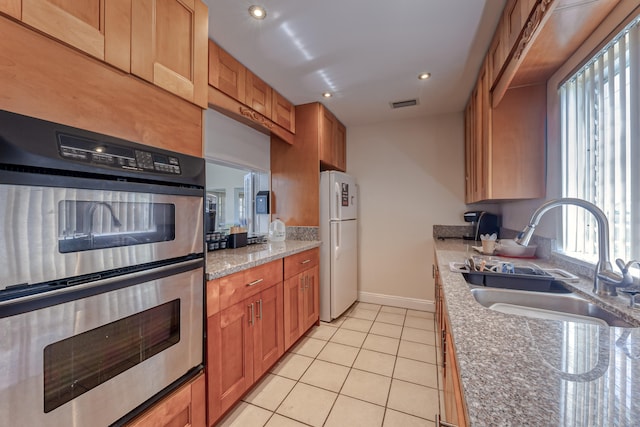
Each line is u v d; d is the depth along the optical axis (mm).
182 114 1198
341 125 3365
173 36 1154
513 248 1810
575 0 966
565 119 1479
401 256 3283
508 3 1392
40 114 760
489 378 500
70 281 779
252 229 2809
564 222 1506
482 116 1981
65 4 813
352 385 1819
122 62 956
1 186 654
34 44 756
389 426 1481
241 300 1596
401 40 1757
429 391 1756
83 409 814
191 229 1183
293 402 1666
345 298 3016
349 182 3113
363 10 1494
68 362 779
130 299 934
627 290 927
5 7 701
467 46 1817
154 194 1018
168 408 1079
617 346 628
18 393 679
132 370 951
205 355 1297
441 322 1594
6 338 658
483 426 382
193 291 1197
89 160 826
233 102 1977
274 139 2879
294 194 2826
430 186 3178
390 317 2947
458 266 1540
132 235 948
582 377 501
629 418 385
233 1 1422
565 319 1071
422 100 2719
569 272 1347
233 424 1495
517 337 678
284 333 2088
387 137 3338
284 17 1549
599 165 1194
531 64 1451
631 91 986
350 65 2064
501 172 1747
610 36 1060
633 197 993
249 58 1972
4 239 657
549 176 1638
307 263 2490
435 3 1440
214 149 2117
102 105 902
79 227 805
